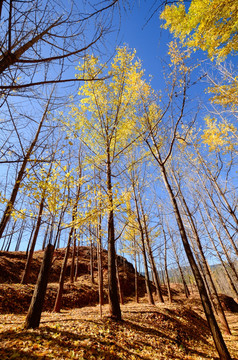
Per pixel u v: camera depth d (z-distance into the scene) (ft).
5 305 24.66
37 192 15.14
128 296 64.49
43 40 6.57
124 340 16.06
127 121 23.53
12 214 14.87
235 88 16.98
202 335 27.04
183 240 19.04
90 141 26.40
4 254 55.77
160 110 22.22
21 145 10.53
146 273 37.58
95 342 14.05
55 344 12.41
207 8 12.36
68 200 16.55
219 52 14.90
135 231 41.70
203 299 16.85
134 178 37.47
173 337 21.24
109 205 18.12
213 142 21.30
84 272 66.08
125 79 22.75
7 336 12.73
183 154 27.27
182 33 14.51
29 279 46.52
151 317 24.88
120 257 93.25
